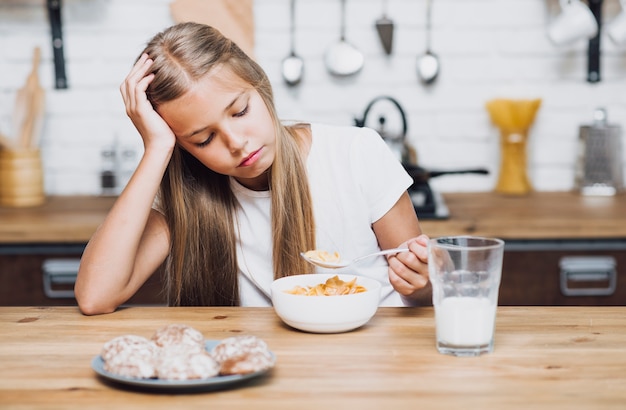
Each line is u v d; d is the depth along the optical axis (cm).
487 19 301
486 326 114
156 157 153
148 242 166
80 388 103
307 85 303
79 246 252
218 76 145
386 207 173
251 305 175
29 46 303
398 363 111
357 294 124
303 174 166
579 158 300
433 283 117
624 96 303
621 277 250
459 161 306
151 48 152
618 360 111
